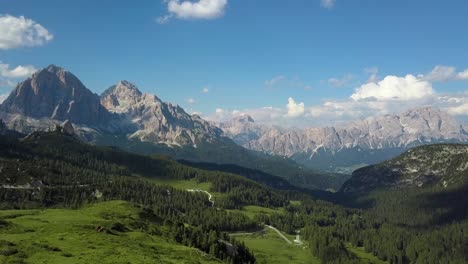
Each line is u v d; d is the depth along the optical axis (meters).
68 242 152.50
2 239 148.25
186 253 170.00
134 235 188.00
